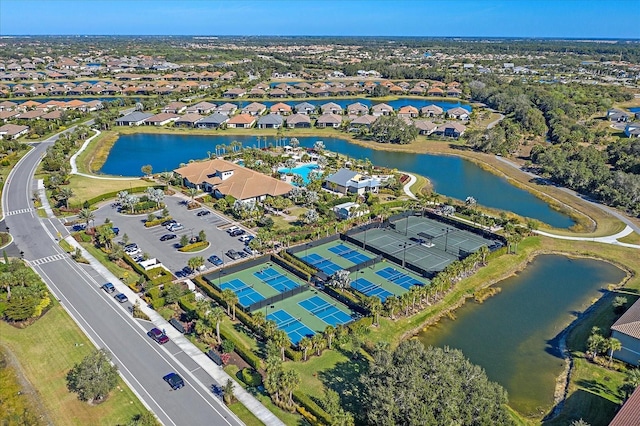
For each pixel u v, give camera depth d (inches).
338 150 7416.3
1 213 4483.3
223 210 4621.1
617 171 5462.6
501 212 4768.7
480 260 3705.7
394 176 5767.7
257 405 2187.5
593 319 3038.9
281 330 2610.7
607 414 2225.6
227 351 2490.2
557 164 5979.3
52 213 4503.0
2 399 2185.0
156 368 2421.3
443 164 6742.1
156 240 3966.5
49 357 2500.0
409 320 2984.7
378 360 2126.0
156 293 3038.9
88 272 3410.4
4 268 3184.1
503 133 7436.0
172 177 5452.8
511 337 2866.6
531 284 3491.6
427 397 1893.5
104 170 6151.6
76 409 2145.7
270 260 3742.6
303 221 4355.3
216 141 7829.7
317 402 2210.9
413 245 4065.0
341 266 3668.8
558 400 2353.6
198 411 2140.7
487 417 1904.5
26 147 6747.1
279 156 6555.1
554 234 4298.7
